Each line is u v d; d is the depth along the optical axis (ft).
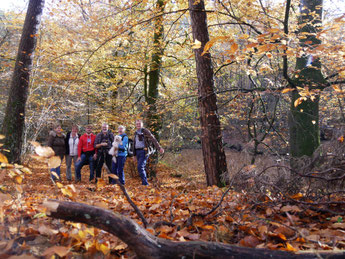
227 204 10.77
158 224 7.88
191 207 10.32
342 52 12.46
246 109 38.14
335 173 10.04
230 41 9.05
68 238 6.04
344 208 9.22
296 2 29.73
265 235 6.76
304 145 24.95
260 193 10.01
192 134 52.29
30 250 5.32
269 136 37.70
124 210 11.19
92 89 42.24
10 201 7.99
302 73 23.99
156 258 4.90
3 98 39.24
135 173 35.42
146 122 33.86
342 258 4.77
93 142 28.04
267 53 13.07
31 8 28.22
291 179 10.63
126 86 46.57
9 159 27.45
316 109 25.32
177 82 42.16
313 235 6.47
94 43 34.81
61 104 38.58
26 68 28.25
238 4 28.12
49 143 27.48
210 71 22.20
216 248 4.98
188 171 43.52
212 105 22.16
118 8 28.40
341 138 10.82
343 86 22.09
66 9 33.78
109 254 5.81
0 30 37.01
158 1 34.78
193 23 21.95
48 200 5.55
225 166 21.74
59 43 35.19
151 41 38.27
